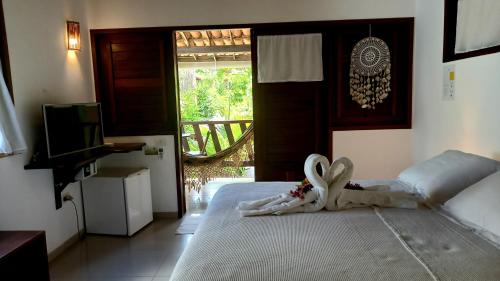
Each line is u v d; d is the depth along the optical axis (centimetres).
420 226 184
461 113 286
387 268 140
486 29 254
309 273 138
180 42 571
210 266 146
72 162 287
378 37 376
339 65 378
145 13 378
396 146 387
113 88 394
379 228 183
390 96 384
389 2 368
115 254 314
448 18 303
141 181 371
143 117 396
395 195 220
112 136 400
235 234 178
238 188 272
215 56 660
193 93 835
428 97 344
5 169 252
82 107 329
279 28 376
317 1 370
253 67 384
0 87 239
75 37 343
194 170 501
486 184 190
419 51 361
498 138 243
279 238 171
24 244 212
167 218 406
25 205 273
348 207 217
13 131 246
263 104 389
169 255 309
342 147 388
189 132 643
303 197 213
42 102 300
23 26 277
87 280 269
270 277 136
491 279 131
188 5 376
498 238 162
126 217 349
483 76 257
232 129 638
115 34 385
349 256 151
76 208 344
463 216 187
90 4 379
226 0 374
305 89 385
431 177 234
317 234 175
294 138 393
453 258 148
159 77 389
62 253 318
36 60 293
